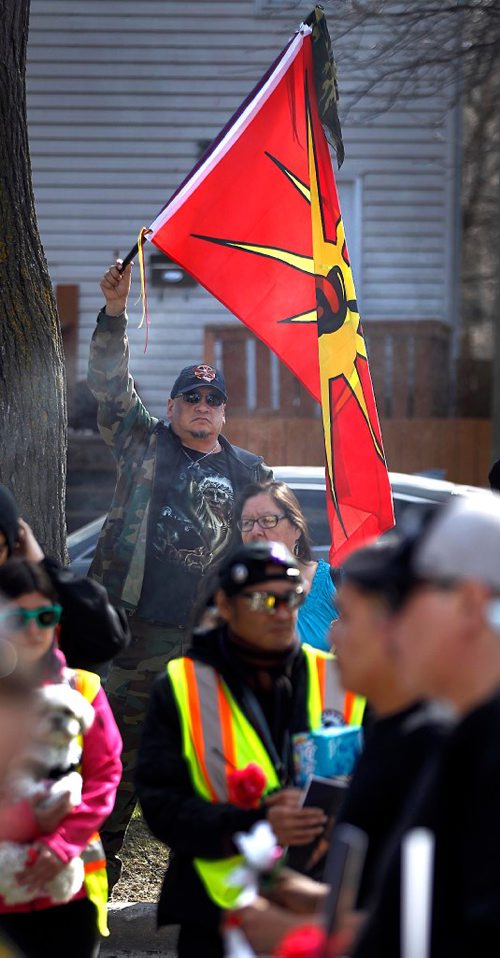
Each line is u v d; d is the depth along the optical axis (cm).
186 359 5838
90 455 4934
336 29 4759
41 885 1190
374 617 908
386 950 749
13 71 2097
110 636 1331
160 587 1967
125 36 5791
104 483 4934
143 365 5841
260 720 1234
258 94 1936
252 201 1934
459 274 6047
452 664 780
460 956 711
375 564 908
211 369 2064
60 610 1205
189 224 1906
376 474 1925
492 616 773
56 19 5797
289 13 5706
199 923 1205
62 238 5862
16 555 1346
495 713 748
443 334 5416
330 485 1884
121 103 5825
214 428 2044
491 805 723
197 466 2039
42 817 1180
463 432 5103
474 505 801
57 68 5816
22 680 971
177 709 1244
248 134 1931
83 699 1228
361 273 5897
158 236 1889
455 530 788
